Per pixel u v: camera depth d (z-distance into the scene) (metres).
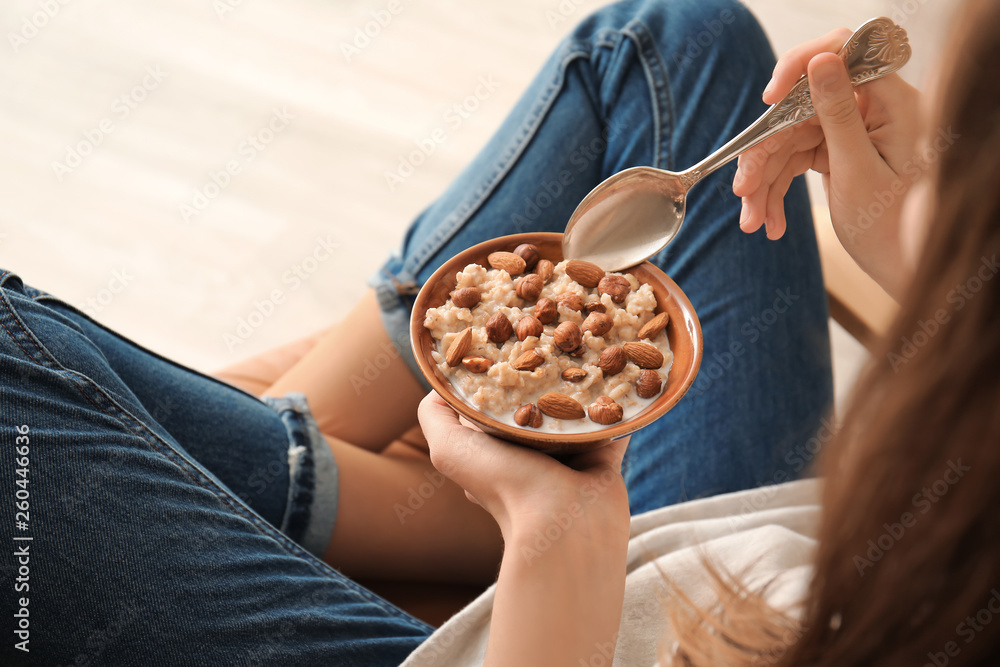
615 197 0.78
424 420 0.76
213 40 2.04
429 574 0.98
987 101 0.50
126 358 0.88
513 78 1.98
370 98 1.94
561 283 0.76
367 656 0.80
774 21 1.98
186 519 0.78
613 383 0.73
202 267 1.67
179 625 0.75
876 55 0.76
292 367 1.08
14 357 0.77
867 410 0.57
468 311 0.75
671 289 0.76
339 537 0.93
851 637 0.59
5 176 1.78
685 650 0.70
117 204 1.75
